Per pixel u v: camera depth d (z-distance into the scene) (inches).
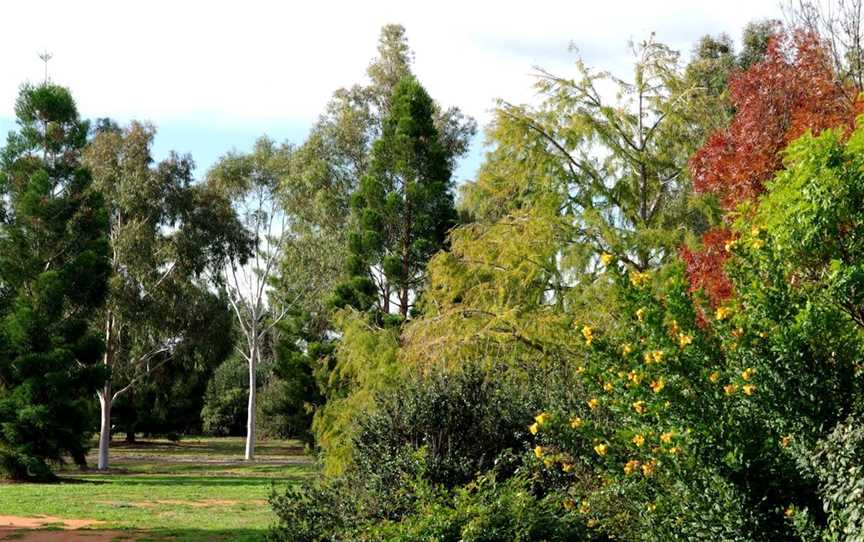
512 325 586.9
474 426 343.3
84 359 1187.9
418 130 1182.9
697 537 207.3
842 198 251.9
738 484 203.8
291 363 1648.6
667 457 210.4
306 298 1605.6
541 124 703.7
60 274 1153.4
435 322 631.8
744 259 236.4
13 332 1107.9
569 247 637.9
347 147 1561.3
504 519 270.7
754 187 423.8
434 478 323.9
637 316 234.5
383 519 304.2
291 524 333.1
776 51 448.1
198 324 1581.0
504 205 748.6
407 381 395.5
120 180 1503.4
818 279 255.1
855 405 204.2
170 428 2119.8
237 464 1569.9
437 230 1171.9
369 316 883.4
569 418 280.2
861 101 388.8
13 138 1181.1
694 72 737.6
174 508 775.1
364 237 1162.6
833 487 188.7
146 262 1485.0
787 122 428.8
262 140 1734.7
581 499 279.1
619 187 698.2
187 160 1571.1
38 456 1111.6
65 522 665.6
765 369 212.7
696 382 217.8
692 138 693.9
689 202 653.3
